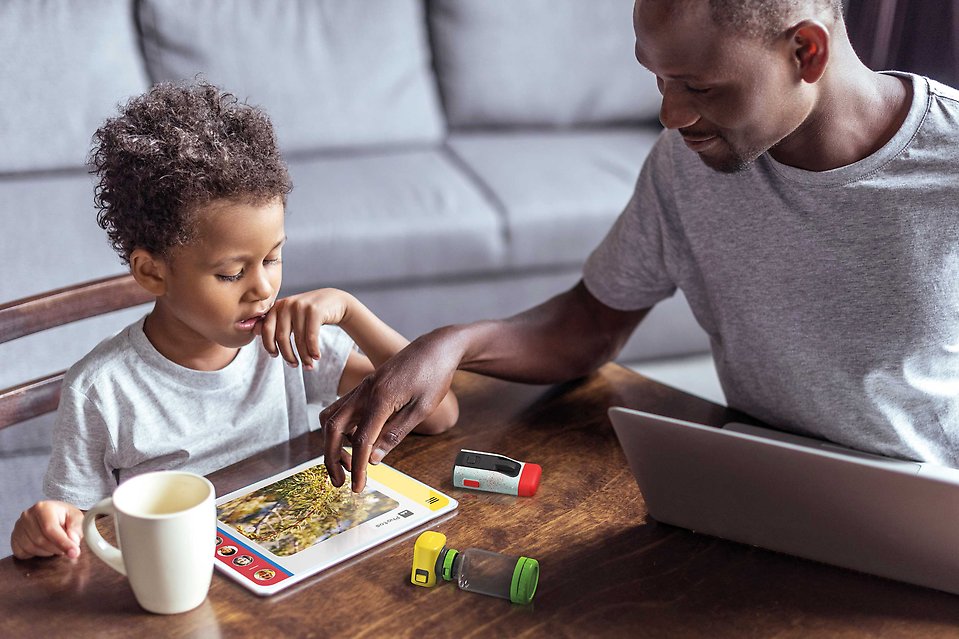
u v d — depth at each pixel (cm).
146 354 121
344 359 135
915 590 88
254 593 86
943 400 113
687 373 265
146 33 266
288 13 275
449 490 104
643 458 94
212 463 128
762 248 117
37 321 116
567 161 281
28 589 87
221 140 108
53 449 121
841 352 114
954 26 130
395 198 253
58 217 230
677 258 127
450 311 257
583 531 97
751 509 91
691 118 96
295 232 236
